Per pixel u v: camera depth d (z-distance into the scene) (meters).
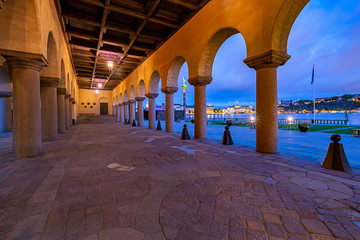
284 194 2.60
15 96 4.87
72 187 2.89
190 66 8.46
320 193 2.62
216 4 6.74
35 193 2.66
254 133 10.90
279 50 4.88
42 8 5.01
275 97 5.09
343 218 2.00
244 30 5.52
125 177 3.35
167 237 1.69
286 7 4.47
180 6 8.20
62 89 10.41
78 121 23.53
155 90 14.14
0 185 2.96
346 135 8.86
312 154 5.06
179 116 37.34
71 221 1.96
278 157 4.73
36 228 1.83
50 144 7.03
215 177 3.32
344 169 3.57
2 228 1.82
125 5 7.83
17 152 4.86
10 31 4.48
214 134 10.48
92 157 4.93
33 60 4.87
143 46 12.16
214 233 1.75
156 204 2.33
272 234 1.74
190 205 2.30
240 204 2.32
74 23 9.43
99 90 31.36
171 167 3.96
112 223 1.92
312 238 1.68
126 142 7.58
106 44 12.46
